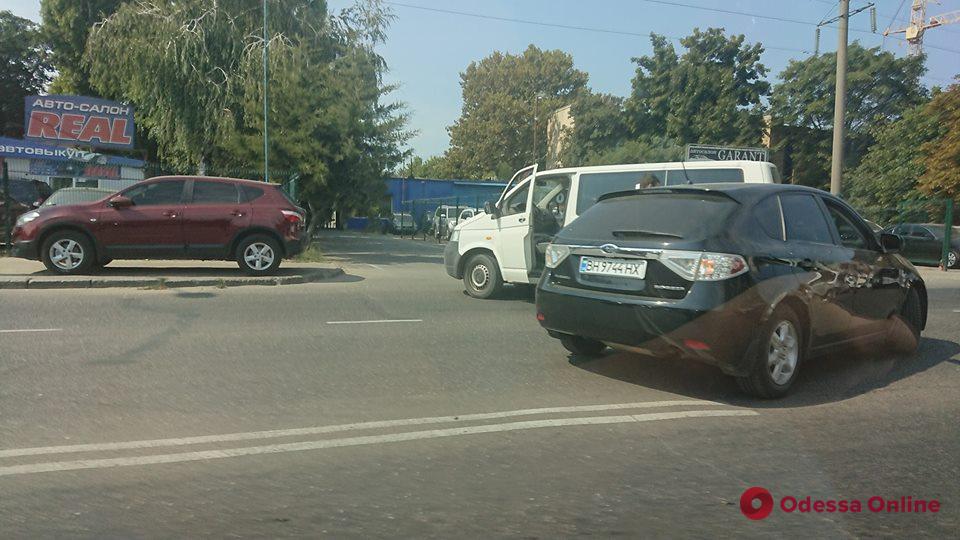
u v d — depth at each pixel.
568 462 3.97
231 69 20.62
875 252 6.57
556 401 5.20
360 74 20.89
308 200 19.64
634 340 5.33
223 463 3.87
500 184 49.44
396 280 13.27
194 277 12.03
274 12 21.66
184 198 12.21
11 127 43.06
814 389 5.69
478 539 3.03
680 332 5.04
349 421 4.64
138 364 6.05
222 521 3.17
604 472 3.82
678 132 37.59
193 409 4.82
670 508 3.37
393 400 5.14
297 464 3.88
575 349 6.52
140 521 3.16
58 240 11.66
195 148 21.31
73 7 32.47
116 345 6.82
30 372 5.71
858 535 3.12
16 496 3.40
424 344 7.17
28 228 11.58
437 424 4.61
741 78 38.25
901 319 6.86
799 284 5.42
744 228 5.30
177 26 20.08
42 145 24.89
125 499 3.39
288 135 18.44
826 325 5.79
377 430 4.46
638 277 5.33
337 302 10.03
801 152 37.03
